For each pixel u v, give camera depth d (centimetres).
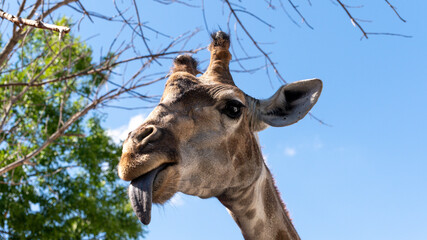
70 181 1218
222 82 344
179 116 306
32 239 1149
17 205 1130
